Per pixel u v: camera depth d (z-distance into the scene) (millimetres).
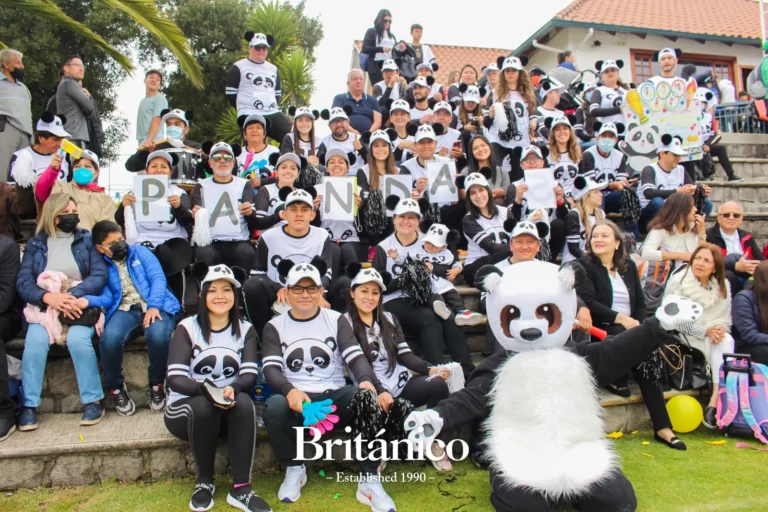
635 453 3994
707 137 8406
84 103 6840
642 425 4410
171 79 16219
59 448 3611
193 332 3752
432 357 4438
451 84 10273
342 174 5789
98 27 13680
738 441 4188
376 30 10227
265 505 3309
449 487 3598
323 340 3814
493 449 3328
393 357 3945
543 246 5305
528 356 3424
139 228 5062
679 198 5359
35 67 12430
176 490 3570
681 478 3605
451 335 4582
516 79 7238
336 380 3834
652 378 4219
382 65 9891
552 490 3080
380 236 5770
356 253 5602
